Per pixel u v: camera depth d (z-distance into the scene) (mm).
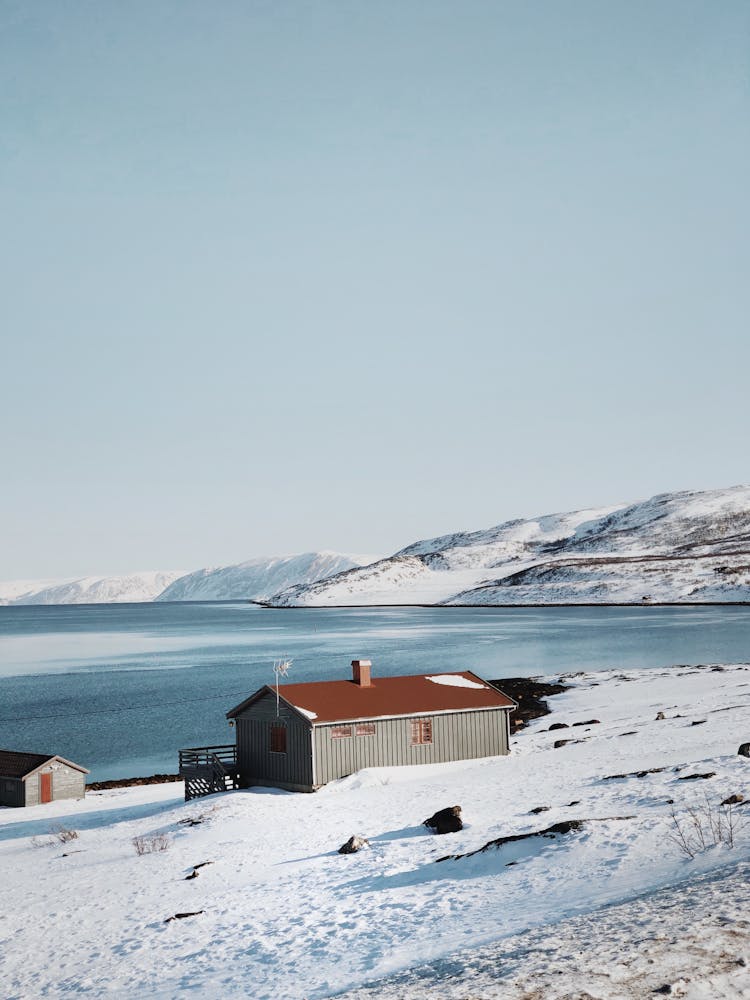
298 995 13977
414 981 12797
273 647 156750
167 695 95062
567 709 69062
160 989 16125
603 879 17906
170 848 29938
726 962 10586
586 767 37031
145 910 22375
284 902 21109
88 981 17406
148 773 58250
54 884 26797
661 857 18641
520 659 117125
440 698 45219
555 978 11047
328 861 25125
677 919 12945
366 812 32812
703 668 87312
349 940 17047
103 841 33781
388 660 121438
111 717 81000
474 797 32844
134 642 192875
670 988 9906
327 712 41500
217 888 23703
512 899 17859
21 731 74562
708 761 31703
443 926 16797
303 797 38625
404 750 43375
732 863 16812
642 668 99938
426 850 24500
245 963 16766
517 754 46219
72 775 50875
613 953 11727
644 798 26703
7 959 19844
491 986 11234
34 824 41750
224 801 38500
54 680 113875
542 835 22141
